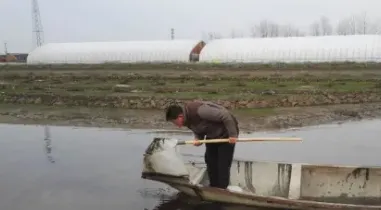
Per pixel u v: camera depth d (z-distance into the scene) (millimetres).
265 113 15266
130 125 13797
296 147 10711
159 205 6465
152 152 6461
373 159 9555
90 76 30500
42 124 14289
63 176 8172
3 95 20094
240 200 6184
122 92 20875
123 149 10562
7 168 8812
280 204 5977
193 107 6180
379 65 36344
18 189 7395
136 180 7820
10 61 83812
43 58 59438
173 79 27219
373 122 14289
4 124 14422
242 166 7262
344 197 7020
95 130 13164
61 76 31328
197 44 53812
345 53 42906
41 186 7551
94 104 17609
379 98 18500
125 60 54062
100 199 6809
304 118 14625
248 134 12242
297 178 6898
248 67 37281
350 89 20734
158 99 17703
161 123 13992
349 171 6969
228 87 22141
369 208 5703
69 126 13883
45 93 20812
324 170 7020
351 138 11789
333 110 16062
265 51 46188
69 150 10477
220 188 6254
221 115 6066
